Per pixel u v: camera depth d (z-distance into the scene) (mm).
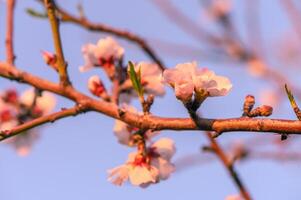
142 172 729
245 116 659
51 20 704
